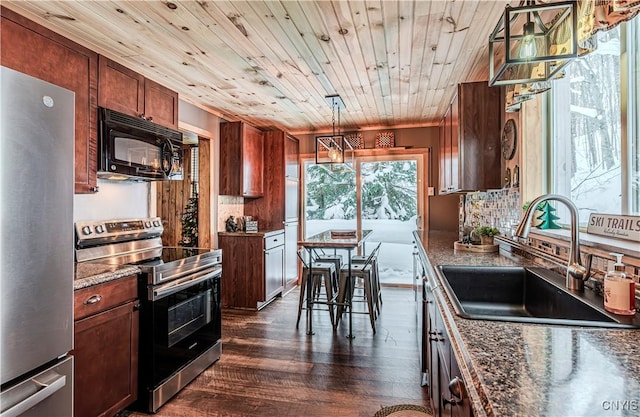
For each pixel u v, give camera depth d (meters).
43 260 1.37
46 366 1.42
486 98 2.77
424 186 5.06
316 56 2.66
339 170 4.40
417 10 1.99
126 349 2.02
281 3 1.93
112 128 2.25
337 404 2.20
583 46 1.20
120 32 2.28
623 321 1.04
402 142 5.12
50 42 1.89
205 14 2.05
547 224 2.14
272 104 4.01
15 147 1.25
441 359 1.34
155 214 3.15
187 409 2.16
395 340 3.20
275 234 4.48
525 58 1.25
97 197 2.61
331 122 4.94
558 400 0.62
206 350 2.67
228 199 4.57
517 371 0.73
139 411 2.13
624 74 1.49
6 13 1.67
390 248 5.28
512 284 1.83
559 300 1.42
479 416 0.63
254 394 2.32
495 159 2.76
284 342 3.18
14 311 1.26
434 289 1.54
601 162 1.74
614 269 1.15
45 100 1.37
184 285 2.37
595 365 0.76
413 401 2.22
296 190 5.30
